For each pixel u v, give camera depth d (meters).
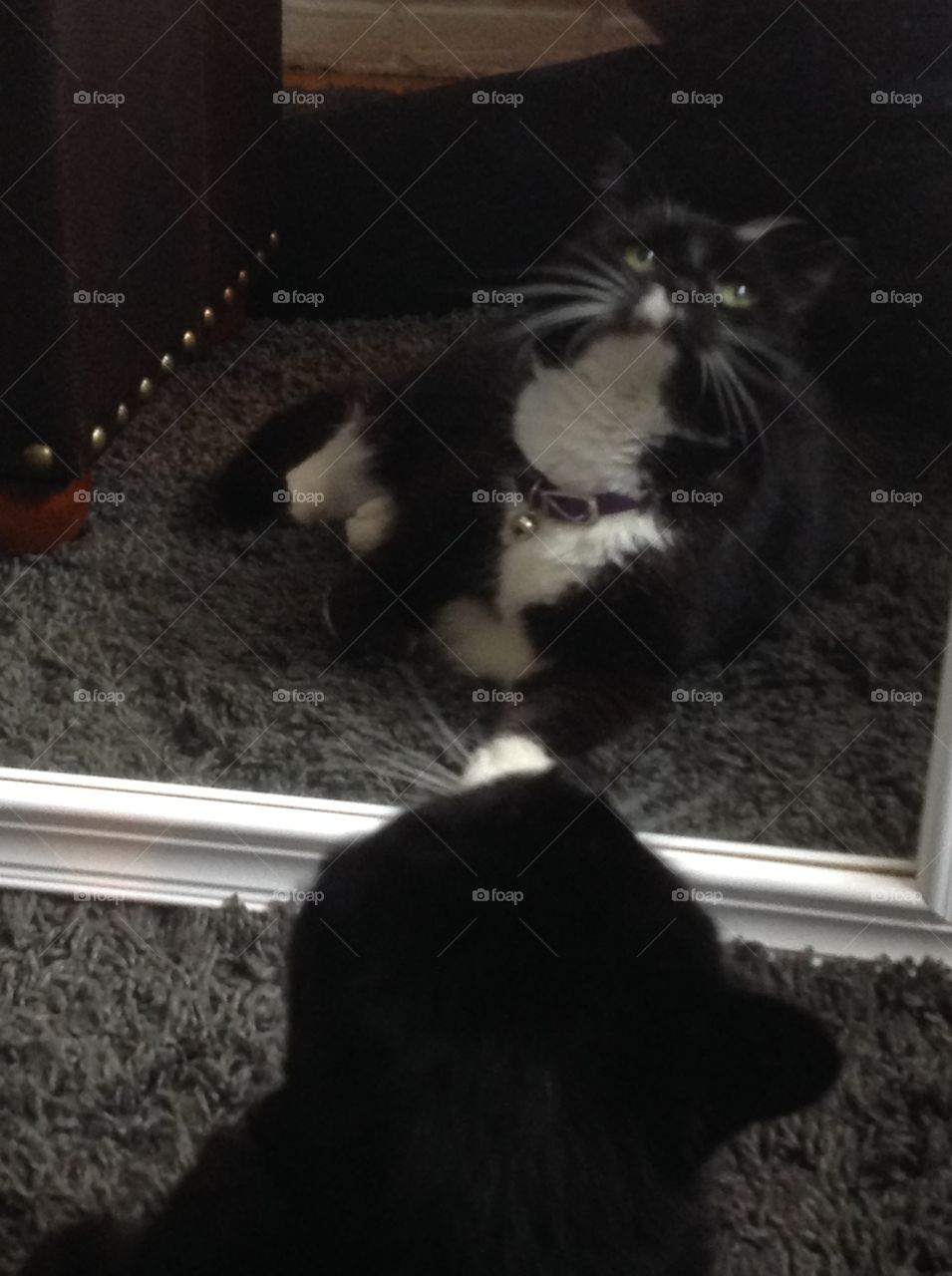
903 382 1.80
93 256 1.43
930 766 1.07
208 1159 0.76
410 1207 0.65
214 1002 0.97
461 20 2.08
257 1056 0.92
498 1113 0.66
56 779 1.09
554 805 0.77
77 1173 0.85
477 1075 0.66
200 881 1.05
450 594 1.35
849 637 1.43
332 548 1.53
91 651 1.34
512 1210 0.64
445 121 1.97
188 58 1.65
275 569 1.49
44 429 1.43
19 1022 0.94
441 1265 0.64
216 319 1.92
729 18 1.79
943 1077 0.94
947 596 1.48
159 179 1.61
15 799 1.05
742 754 1.25
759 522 1.37
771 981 1.00
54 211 1.32
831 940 1.04
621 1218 0.66
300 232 2.05
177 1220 0.71
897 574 1.52
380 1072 0.67
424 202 2.01
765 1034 0.69
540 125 1.95
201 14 1.68
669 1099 0.67
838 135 1.77
